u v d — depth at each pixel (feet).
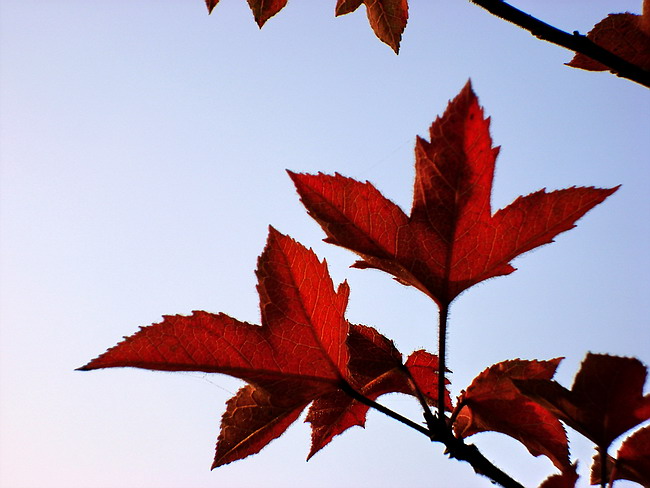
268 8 1.73
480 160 1.43
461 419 1.52
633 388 1.36
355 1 1.78
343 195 1.45
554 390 1.38
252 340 1.47
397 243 1.46
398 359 1.53
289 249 1.48
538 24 1.49
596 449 1.40
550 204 1.43
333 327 1.48
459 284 1.46
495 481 1.40
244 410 1.48
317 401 1.54
